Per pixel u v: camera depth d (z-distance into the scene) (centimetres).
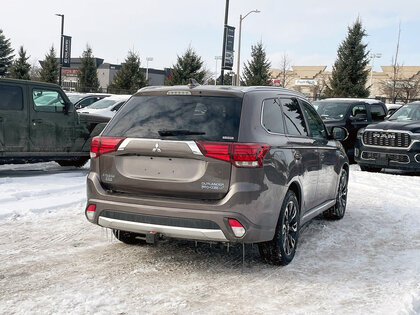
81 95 2034
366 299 407
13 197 737
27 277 433
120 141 448
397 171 1389
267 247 473
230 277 452
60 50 4297
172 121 444
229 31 2544
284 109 524
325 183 621
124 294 399
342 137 672
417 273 479
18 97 934
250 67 4709
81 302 378
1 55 6625
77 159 1069
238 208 417
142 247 538
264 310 378
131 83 4978
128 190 450
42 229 598
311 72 7200
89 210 464
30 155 957
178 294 405
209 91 454
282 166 463
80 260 487
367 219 720
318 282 446
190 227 423
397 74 5097
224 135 427
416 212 775
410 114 1333
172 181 430
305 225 670
